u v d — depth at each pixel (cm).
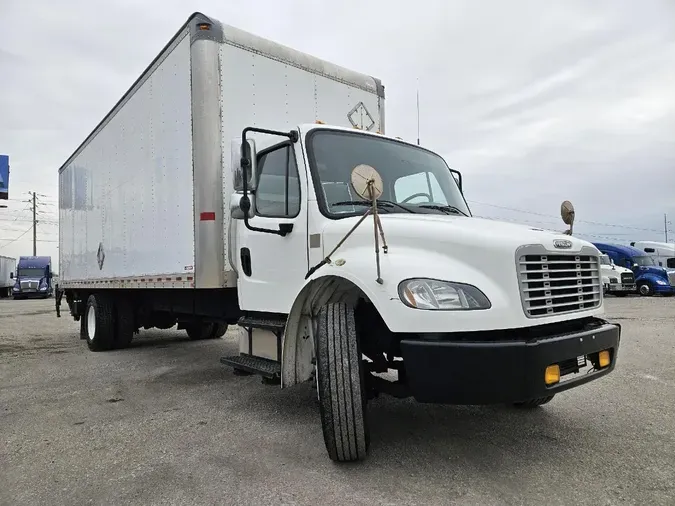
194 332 1051
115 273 794
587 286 378
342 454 352
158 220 647
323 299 401
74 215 1044
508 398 308
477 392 308
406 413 479
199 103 541
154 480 345
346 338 353
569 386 333
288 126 595
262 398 555
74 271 1038
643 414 468
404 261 340
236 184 464
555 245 352
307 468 355
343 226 394
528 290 331
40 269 3981
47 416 506
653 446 387
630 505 295
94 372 727
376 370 414
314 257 415
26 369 761
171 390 604
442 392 312
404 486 323
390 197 458
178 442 419
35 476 358
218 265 541
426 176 507
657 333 996
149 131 673
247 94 566
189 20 561
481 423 446
